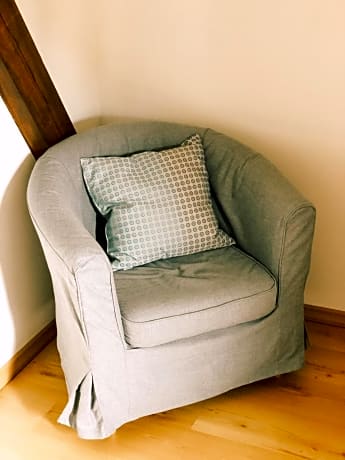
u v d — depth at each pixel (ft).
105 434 6.03
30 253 7.22
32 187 6.26
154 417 6.52
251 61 7.41
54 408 6.64
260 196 6.59
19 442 6.21
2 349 6.89
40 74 6.72
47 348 7.61
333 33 6.94
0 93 6.27
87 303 5.46
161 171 6.86
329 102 7.25
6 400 6.76
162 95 8.01
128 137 7.29
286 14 7.04
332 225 7.80
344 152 7.41
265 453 6.06
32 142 6.82
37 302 7.50
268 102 7.53
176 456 6.04
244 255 6.88
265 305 6.31
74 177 6.76
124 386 5.98
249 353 6.51
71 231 5.65
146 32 7.73
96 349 5.69
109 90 8.24
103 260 5.43
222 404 6.70
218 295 6.11
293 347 6.78
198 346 6.18
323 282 8.09
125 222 6.64
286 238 6.22
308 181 7.72
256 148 7.82
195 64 7.68
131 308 5.88
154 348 6.00
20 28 6.31
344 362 7.39
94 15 7.84
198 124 8.00
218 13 7.31
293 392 6.89
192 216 6.82
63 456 6.04
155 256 6.70
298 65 7.22
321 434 6.29
